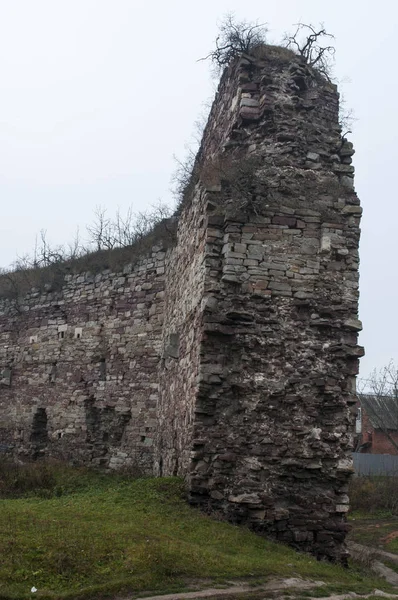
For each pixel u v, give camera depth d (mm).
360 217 11883
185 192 14469
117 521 9172
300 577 8133
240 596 6945
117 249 19016
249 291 11164
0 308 22344
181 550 7953
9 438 20750
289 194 11766
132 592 6684
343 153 12242
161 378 15898
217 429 10695
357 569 10523
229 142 12562
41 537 7809
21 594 6262
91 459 17688
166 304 16359
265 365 10977
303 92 12609
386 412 38500
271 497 10469
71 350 19266
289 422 10812
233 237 11344
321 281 11453
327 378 11055
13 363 21344
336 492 10688
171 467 12789
